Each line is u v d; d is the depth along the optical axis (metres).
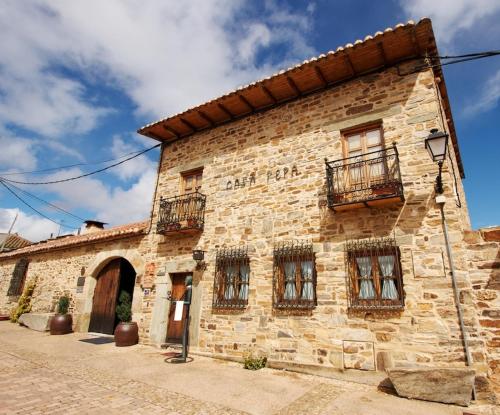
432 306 4.75
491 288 4.51
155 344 7.44
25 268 12.83
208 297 7.01
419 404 3.99
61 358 6.04
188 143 8.83
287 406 3.88
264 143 7.39
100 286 9.78
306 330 5.63
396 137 5.77
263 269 6.43
